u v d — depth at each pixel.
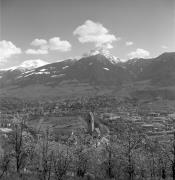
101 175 57.56
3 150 47.03
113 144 60.88
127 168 56.34
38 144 47.94
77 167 53.62
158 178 61.22
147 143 72.19
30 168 49.56
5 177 40.47
